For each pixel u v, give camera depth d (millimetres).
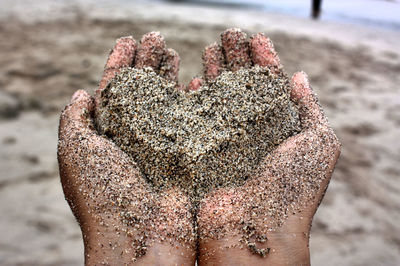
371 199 450
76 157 242
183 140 258
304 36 1076
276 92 270
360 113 656
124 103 265
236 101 268
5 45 848
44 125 543
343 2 1590
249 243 223
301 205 234
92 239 222
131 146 262
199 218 236
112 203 227
